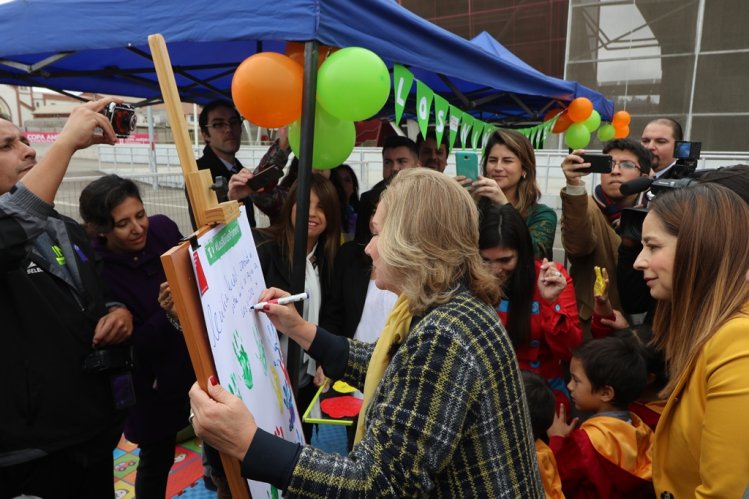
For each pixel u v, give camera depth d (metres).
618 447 1.46
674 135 3.33
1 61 2.20
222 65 3.05
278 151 2.10
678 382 1.02
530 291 1.83
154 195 4.86
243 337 1.03
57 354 1.44
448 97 4.39
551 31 13.09
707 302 0.97
